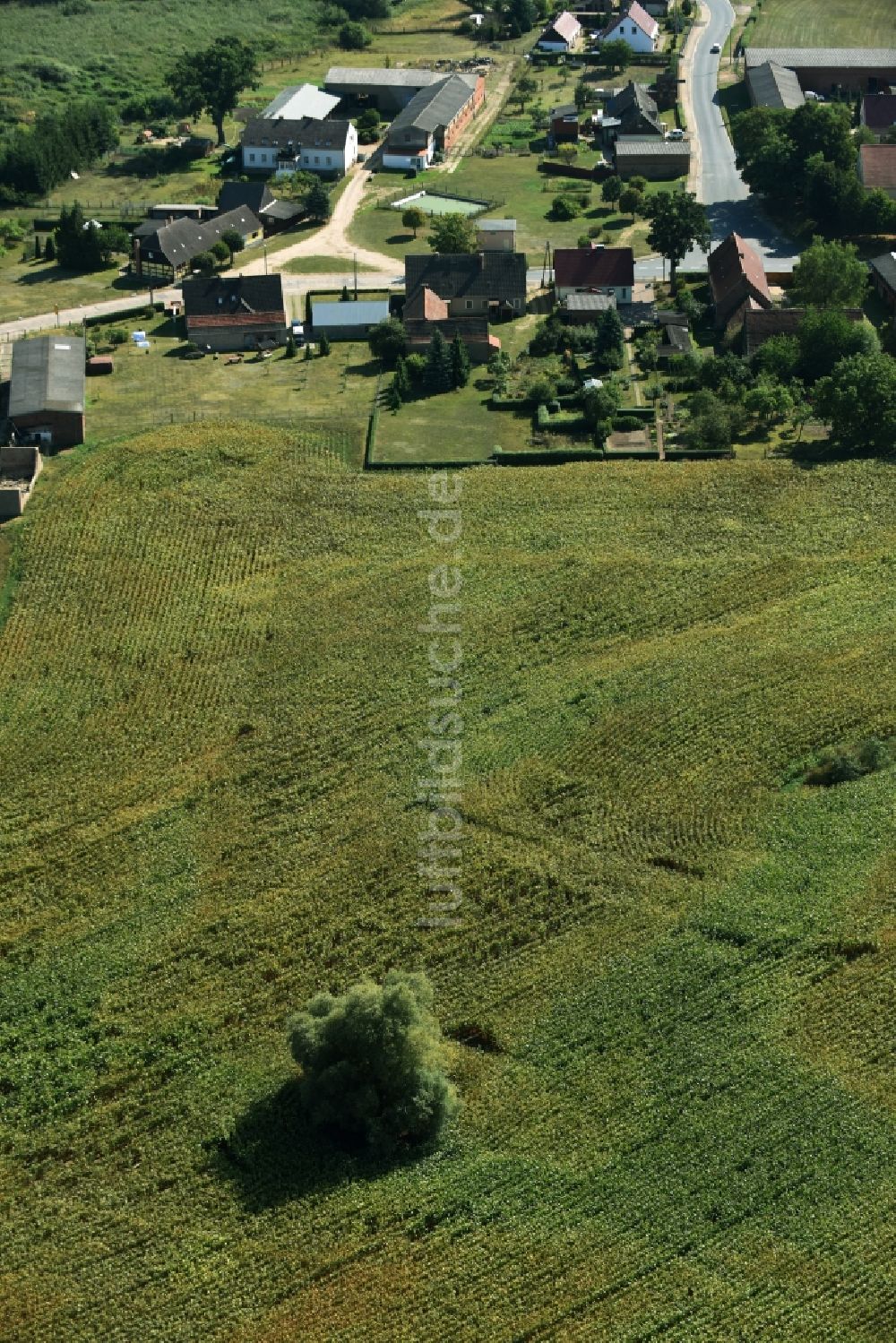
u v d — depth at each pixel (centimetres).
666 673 13050
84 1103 9469
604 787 11825
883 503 15575
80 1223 8712
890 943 10331
